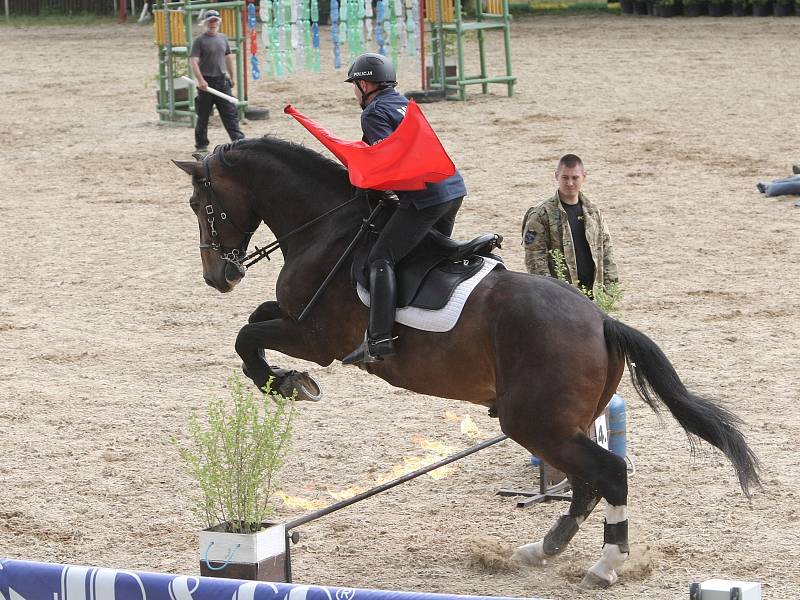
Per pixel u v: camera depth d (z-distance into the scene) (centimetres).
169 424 1162
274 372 932
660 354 759
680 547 847
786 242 1823
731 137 2653
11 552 873
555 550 816
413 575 821
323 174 906
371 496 945
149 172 2517
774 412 1138
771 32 4538
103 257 1872
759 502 927
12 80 3956
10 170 2572
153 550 875
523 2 6056
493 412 848
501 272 812
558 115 3006
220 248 962
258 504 850
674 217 2006
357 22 3109
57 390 1273
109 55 4603
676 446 1071
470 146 2656
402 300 816
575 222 1074
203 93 2650
